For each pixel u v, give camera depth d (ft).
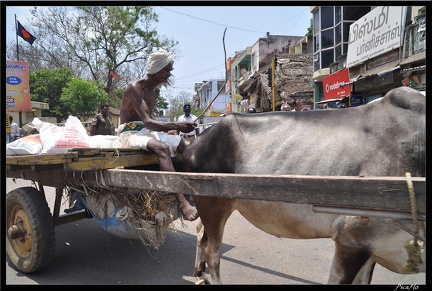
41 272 12.17
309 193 6.45
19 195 11.69
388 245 7.42
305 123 9.08
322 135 8.65
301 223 8.63
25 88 28.17
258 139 9.48
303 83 51.62
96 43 62.64
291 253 13.53
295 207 8.57
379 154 7.77
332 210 6.36
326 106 42.24
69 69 61.00
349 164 7.96
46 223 11.47
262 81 54.13
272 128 9.46
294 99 49.52
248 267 12.28
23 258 12.05
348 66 37.09
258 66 83.30
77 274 12.01
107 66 64.49
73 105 56.24
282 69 53.16
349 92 36.81
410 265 6.84
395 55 29.78
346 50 45.68
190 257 13.57
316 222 8.37
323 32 48.42
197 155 10.36
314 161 8.39
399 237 7.25
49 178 12.44
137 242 15.19
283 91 49.73
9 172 14.06
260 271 11.94
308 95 49.93
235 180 7.29
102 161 10.46
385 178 5.84
